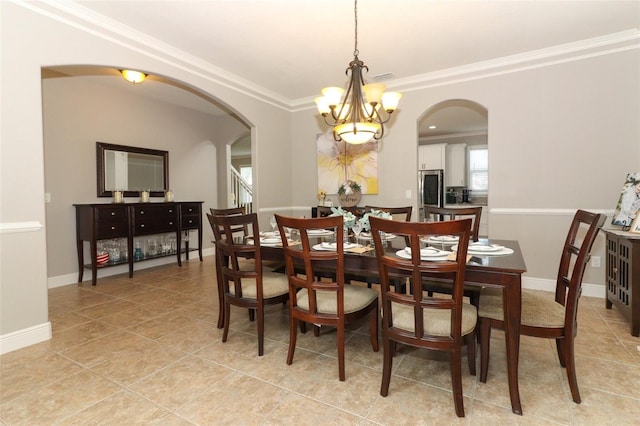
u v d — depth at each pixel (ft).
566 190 11.27
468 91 12.67
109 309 10.11
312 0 8.13
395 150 14.34
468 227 4.68
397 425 4.94
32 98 7.74
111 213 13.42
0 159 7.22
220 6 8.37
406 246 7.20
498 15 8.87
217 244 7.86
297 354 7.20
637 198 9.25
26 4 7.63
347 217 7.82
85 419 5.11
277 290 7.41
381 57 11.50
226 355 7.15
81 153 13.87
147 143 16.42
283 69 12.54
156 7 8.39
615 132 10.53
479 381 6.06
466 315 5.65
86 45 8.78
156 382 6.11
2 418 5.14
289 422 5.02
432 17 8.93
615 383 5.93
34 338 7.71
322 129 16.22
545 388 5.81
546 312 5.77
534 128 11.64
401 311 5.79
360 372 6.44
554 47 10.82
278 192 16.33
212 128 20.06
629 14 8.90
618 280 8.87
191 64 11.51
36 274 7.77
